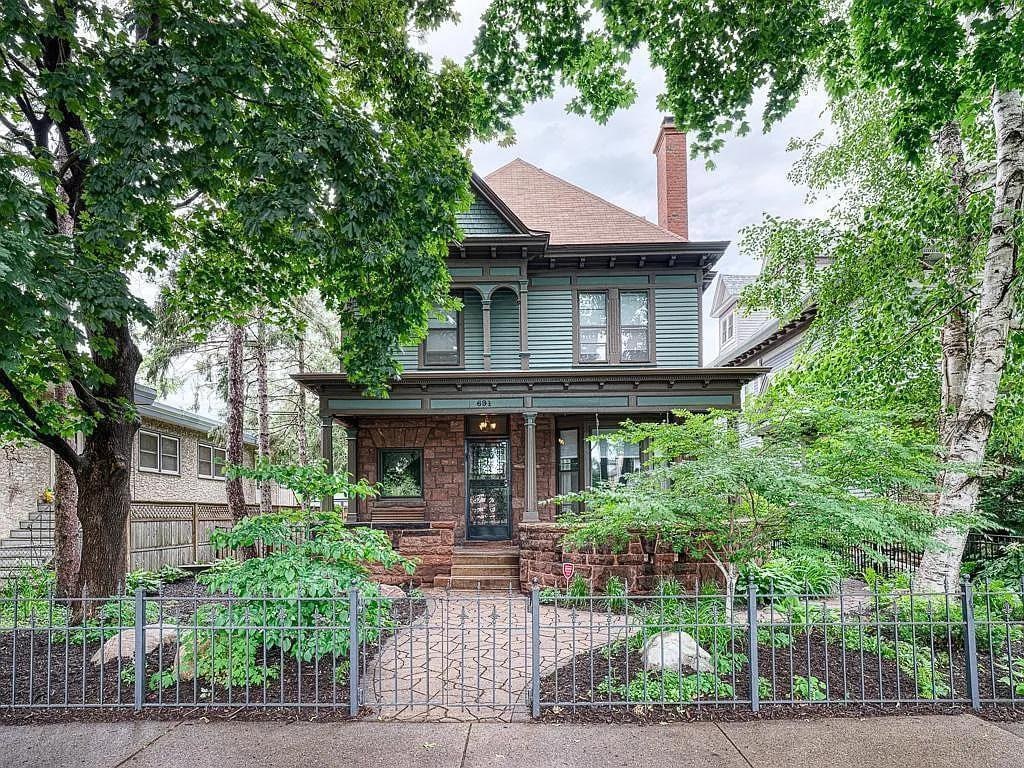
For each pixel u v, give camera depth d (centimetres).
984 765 387
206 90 539
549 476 1375
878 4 652
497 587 1130
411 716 467
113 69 531
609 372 1216
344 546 554
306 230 636
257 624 546
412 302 785
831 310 981
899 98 758
